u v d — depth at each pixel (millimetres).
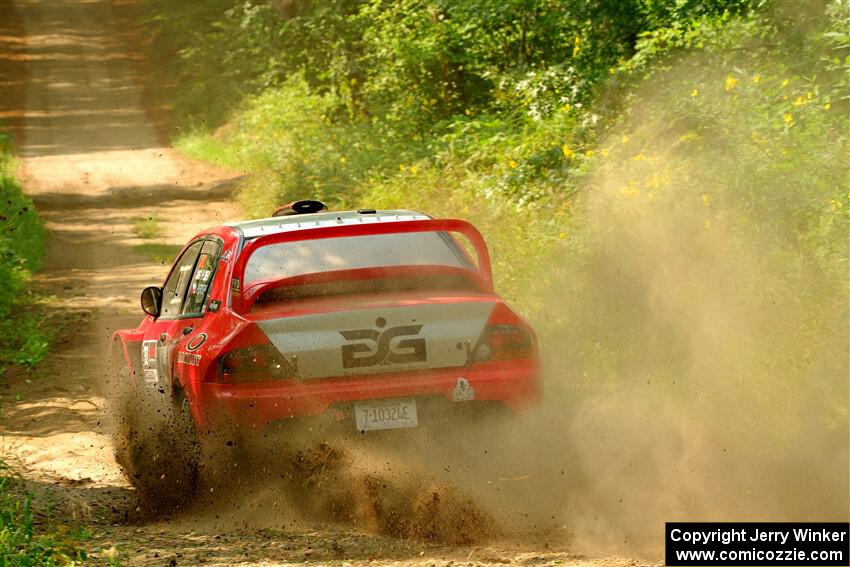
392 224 21484
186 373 20453
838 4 37094
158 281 57312
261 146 97938
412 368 19562
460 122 58125
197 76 151500
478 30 66250
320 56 101375
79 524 20016
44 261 65250
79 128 141625
